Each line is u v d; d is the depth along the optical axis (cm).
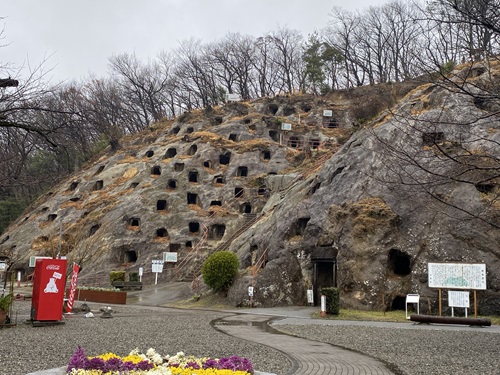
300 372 1027
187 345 1377
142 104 9194
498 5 992
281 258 3095
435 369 1066
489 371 1043
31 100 1642
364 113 6103
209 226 4822
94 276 4366
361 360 1179
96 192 5744
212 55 9425
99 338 1504
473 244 2509
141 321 2086
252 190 5225
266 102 7119
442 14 1088
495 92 1088
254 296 2958
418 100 3553
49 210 5731
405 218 2764
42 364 1059
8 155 1841
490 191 2669
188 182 5338
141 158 6159
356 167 3300
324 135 6222
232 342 1453
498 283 2378
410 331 1822
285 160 5603
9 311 1995
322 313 2409
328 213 3075
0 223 6569
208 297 3256
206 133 6072
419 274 2572
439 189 2742
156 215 4919
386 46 7675
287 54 9488
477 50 1082
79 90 7594
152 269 4122
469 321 1981
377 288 2600
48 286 1880
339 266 2781
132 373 801
